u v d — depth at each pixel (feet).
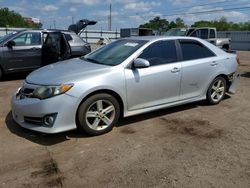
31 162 12.85
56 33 30.12
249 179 11.62
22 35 31.50
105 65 16.58
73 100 14.47
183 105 21.09
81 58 19.52
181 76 18.57
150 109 17.57
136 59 16.42
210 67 20.25
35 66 32.32
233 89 22.74
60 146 14.37
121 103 16.42
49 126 14.38
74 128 14.83
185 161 13.00
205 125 17.38
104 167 12.46
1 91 25.81
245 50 120.06
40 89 14.60
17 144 14.55
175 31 65.10
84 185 11.19
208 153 13.78
